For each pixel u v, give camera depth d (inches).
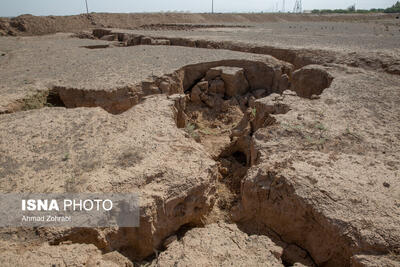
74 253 129.1
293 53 531.2
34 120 246.8
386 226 131.4
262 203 169.2
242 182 179.9
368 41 660.1
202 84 437.4
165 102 290.0
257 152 207.6
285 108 277.1
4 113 283.7
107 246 145.4
